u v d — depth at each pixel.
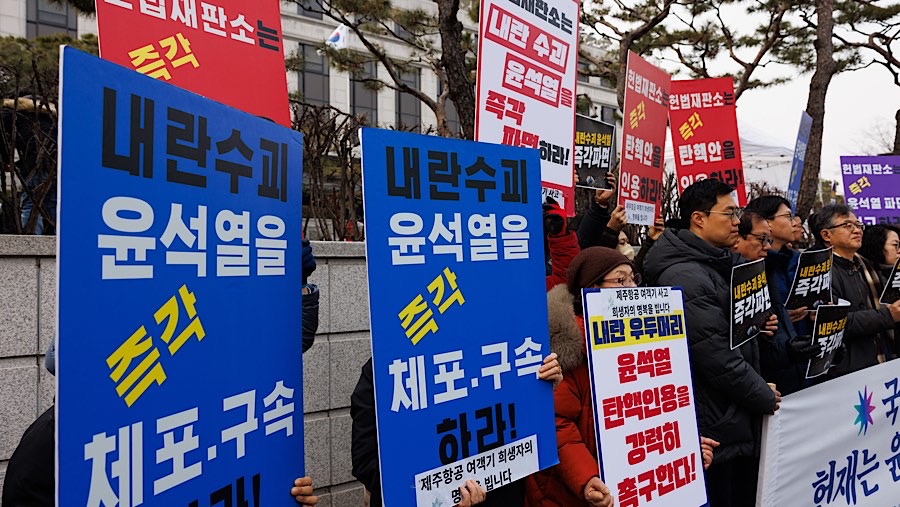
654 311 2.86
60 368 1.18
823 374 3.99
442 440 2.03
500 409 2.20
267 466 1.71
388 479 1.88
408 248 2.04
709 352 3.06
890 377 4.21
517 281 2.33
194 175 1.50
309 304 2.72
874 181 6.57
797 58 12.48
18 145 3.41
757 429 3.31
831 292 4.30
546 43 3.62
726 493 3.32
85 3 8.20
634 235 7.60
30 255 2.98
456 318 2.13
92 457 1.24
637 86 4.46
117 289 1.30
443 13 5.98
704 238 3.38
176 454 1.43
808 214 9.70
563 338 2.59
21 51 8.14
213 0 2.63
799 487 3.53
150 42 2.46
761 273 3.23
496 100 3.38
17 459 1.68
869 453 4.02
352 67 11.41
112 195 1.29
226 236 1.60
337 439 3.94
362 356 4.07
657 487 2.71
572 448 2.56
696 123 5.70
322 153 4.45
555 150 3.69
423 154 2.11
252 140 1.70
